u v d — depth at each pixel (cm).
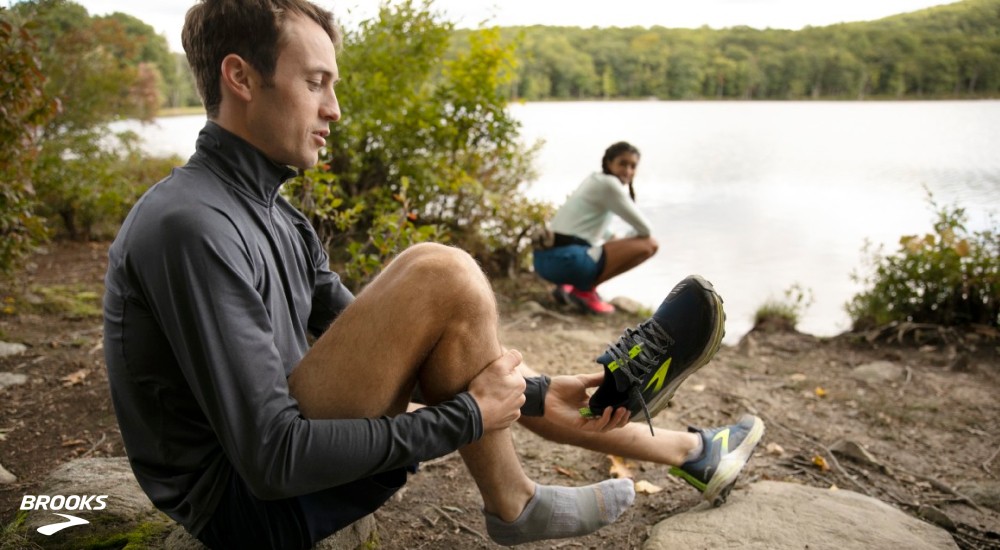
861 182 959
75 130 909
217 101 140
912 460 285
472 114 598
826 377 382
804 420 322
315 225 431
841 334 457
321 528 144
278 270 146
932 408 337
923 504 248
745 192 952
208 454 140
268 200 146
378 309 139
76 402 316
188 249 122
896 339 441
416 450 134
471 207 593
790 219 783
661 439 214
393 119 568
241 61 135
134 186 751
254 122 139
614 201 496
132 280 127
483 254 582
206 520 143
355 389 138
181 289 121
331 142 564
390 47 594
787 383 370
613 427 186
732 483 220
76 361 364
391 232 411
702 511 221
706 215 822
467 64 595
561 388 198
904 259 470
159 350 132
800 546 200
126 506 207
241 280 126
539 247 513
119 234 132
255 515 140
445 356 146
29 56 377
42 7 404
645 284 586
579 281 506
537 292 553
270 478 123
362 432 130
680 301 182
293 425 125
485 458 165
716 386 364
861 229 723
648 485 250
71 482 222
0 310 434
